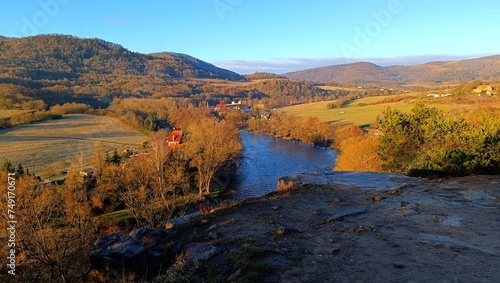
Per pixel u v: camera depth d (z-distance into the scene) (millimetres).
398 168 16219
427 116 16250
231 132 50031
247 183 37594
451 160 11289
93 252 6191
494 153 10906
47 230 13273
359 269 4727
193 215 8844
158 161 28750
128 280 5648
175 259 5996
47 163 38562
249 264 4938
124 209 28594
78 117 70812
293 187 10758
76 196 25438
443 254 5039
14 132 53594
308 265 4945
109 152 45125
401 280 4344
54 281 9570
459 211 7160
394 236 5930
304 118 80688
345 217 7203
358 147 31047
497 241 5477
